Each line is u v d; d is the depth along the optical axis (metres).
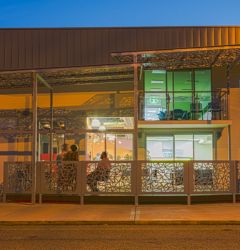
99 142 22.70
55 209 15.62
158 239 10.55
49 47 23.05
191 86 22.70
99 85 22.92
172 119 21.52
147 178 16.36
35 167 16.89
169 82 22.83
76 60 22.89
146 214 14.31
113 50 22.80
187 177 16.30
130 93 22.67
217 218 13.41
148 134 22.58
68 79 20.84
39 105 23.17
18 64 23.06
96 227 12.67
